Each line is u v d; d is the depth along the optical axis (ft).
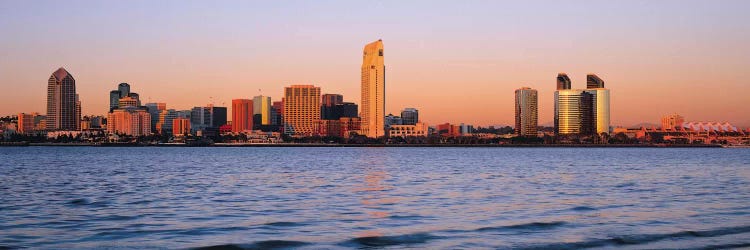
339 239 131.34
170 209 184.34
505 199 214.07
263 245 125.29
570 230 142.10
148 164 565.94
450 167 497.87
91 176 361.30
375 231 141.28
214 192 245.04
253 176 362.12
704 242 127.34
